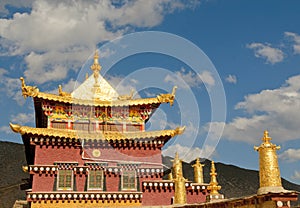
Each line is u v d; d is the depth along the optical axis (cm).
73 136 3369
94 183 3331
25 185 4550
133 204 3266
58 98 3569
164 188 3378
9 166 6819
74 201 3203
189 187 3412
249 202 1666
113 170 3388
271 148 1590
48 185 3241
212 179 2823
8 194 5528
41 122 4131
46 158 3322
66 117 3625
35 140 3334
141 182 3406
